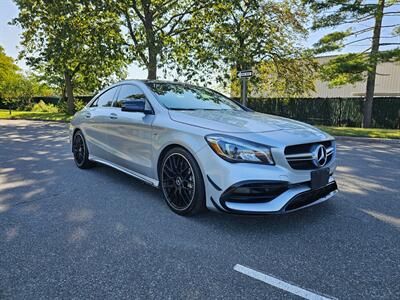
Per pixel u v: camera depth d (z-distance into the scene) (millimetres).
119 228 2736
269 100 19312
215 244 2447
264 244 2455
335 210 3227
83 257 2230
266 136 2617
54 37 15211
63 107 24984
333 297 1810
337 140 10195
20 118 19656
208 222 2873
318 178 2736
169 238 2543
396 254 2314
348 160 6156
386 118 15188
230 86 17891
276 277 2006
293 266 2139
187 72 16453
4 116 20422
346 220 2959
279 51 16453
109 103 4414
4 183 4180
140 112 3479
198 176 2783
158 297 1792
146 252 2311
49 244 2428
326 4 13031
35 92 33438
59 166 5289
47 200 3488
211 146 2637
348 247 2418
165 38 15242
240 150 2512
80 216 3014
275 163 2525
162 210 3184
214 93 4410
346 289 1886
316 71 16484
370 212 3176
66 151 6879
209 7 14805
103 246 2400
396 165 5633
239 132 2641
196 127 2855
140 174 3670
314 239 2551
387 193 3842
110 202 3430
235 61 15039
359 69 13055
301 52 16312
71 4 13875
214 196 2637
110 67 18109
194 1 15266
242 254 2293
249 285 1916
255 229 2734
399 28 12953
